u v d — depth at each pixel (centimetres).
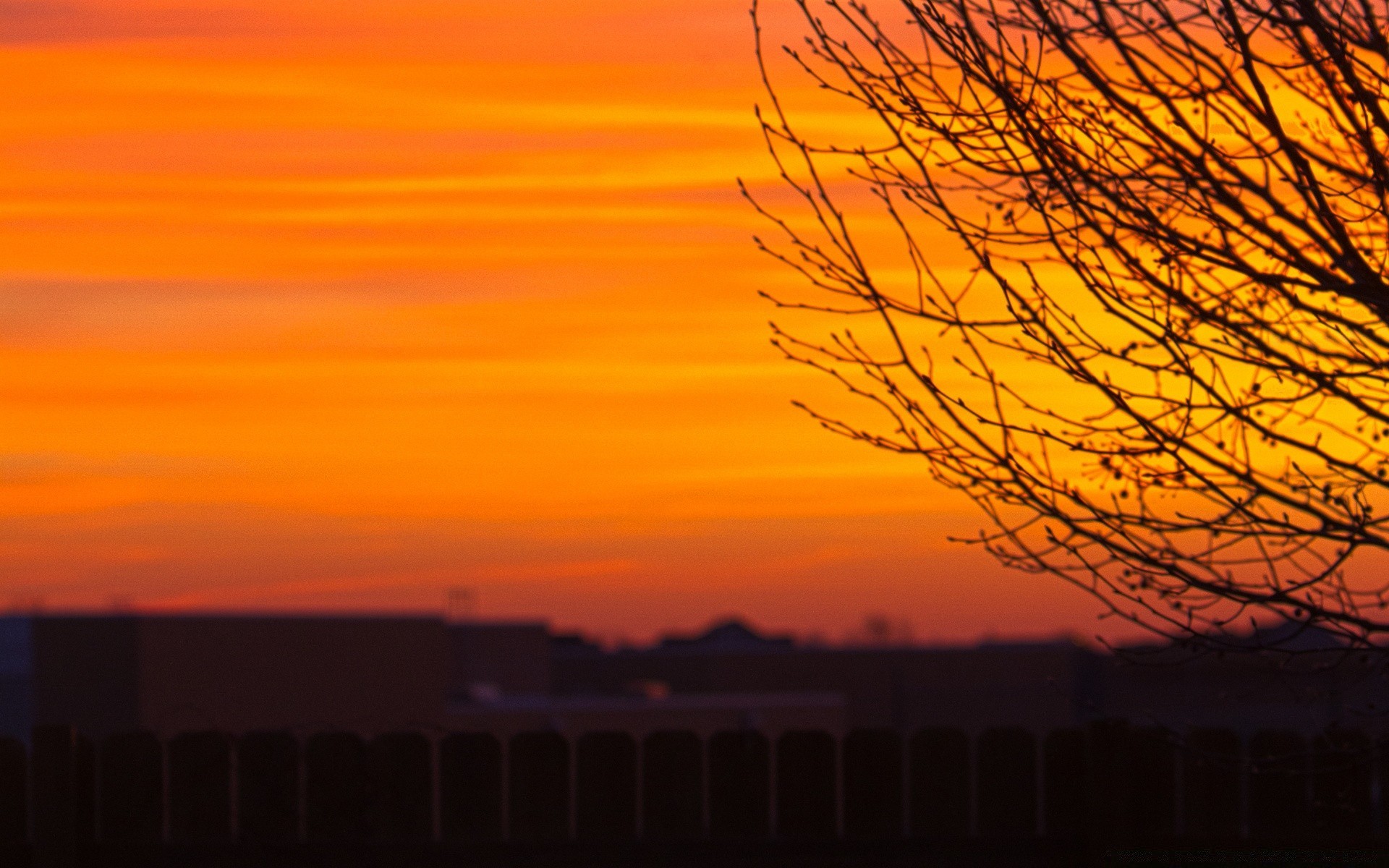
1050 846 2131
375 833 2169
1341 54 1288
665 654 17862
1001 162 1402
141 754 2186
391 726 2189
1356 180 1316
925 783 2153
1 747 2153
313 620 8244
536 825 2162
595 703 10425
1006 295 1332
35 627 7281
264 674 7956
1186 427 1348
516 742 2172
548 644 14800
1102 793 2102
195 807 2183
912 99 1433
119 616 7406
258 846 2169
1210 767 2127
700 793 2161
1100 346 1377
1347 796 2098
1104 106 1389
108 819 2175
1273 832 2116
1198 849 2117
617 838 2156
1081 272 1348
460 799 2167
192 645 7650
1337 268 1275
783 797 2158
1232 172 1197
